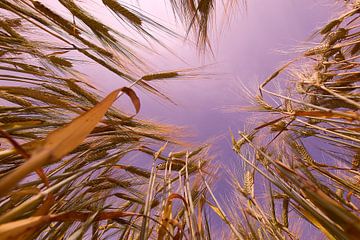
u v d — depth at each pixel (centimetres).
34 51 45
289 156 41
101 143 44
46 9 38
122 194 47
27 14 37
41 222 18
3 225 15
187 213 35
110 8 42
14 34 44
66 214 23
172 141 54
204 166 59
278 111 66
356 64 71
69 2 40
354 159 58
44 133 37
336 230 21
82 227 24
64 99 44
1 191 13
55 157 15
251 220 53
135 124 48
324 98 60
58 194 35
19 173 13
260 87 64
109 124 40
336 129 48
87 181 41
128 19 42
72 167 40
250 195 55
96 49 43
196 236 33
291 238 57
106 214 27
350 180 60
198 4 46
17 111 35
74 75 50
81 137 16
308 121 60
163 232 33
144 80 45
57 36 40
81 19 40
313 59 83
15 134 35
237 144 62
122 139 46
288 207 62
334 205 19
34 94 34
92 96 47
